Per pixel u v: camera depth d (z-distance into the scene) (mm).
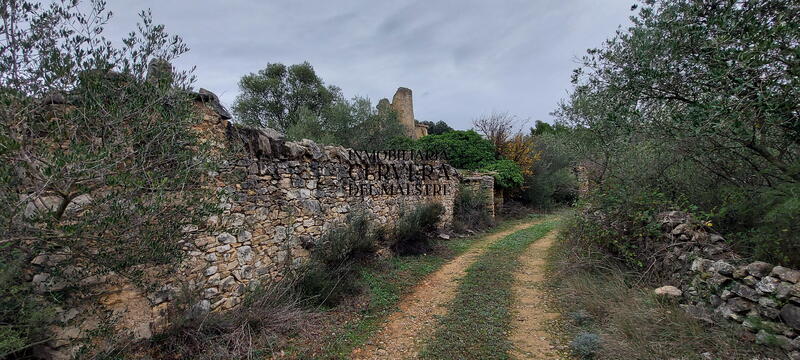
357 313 4637
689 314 3445
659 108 4543
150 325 3338
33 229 2256
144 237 2693
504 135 17719
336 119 17828
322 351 3621
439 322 4266
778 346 2719
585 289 4723
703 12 3586
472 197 12719
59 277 2719
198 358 3271
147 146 2744
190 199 3062
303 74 22984
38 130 2449
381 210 8289
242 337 3607
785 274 2871
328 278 5184
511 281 5754
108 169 2432
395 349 3666
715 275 3492
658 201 4848
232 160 4418
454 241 9664
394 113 19578
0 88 2152
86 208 2551
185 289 3615
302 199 5742
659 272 4512
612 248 5410
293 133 15797
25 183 2424
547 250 8000
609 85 4984
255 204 4781
